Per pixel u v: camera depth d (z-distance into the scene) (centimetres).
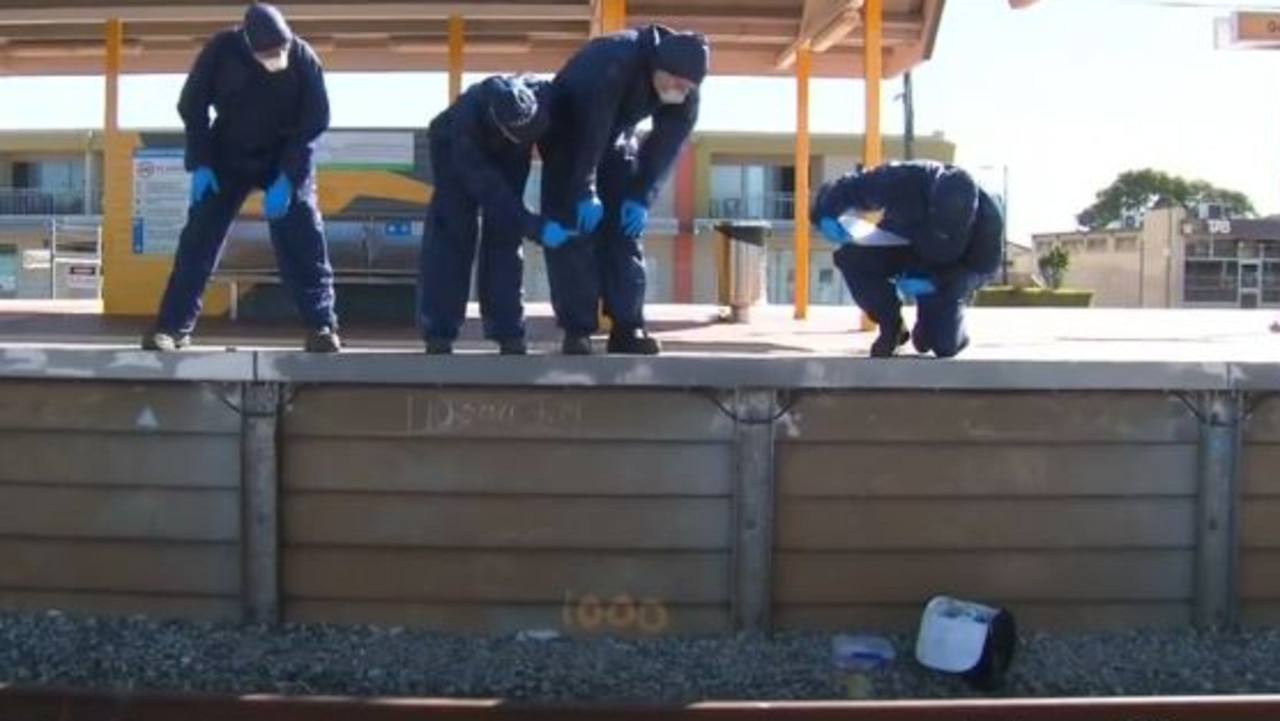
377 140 1103
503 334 650
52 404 643
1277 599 663
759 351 852
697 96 645
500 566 638
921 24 1212
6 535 651
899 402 640
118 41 1315
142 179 1164
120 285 1169
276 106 651
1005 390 640
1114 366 638
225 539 642
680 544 637
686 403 634
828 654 621
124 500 645
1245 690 588
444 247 653
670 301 4500
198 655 604
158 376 629
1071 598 653
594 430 633
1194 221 5028
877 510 643
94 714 537
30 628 635
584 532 636
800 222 1303
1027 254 6100
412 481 636
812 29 1193
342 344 849
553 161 648
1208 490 652
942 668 595
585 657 612
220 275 1103
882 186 680
